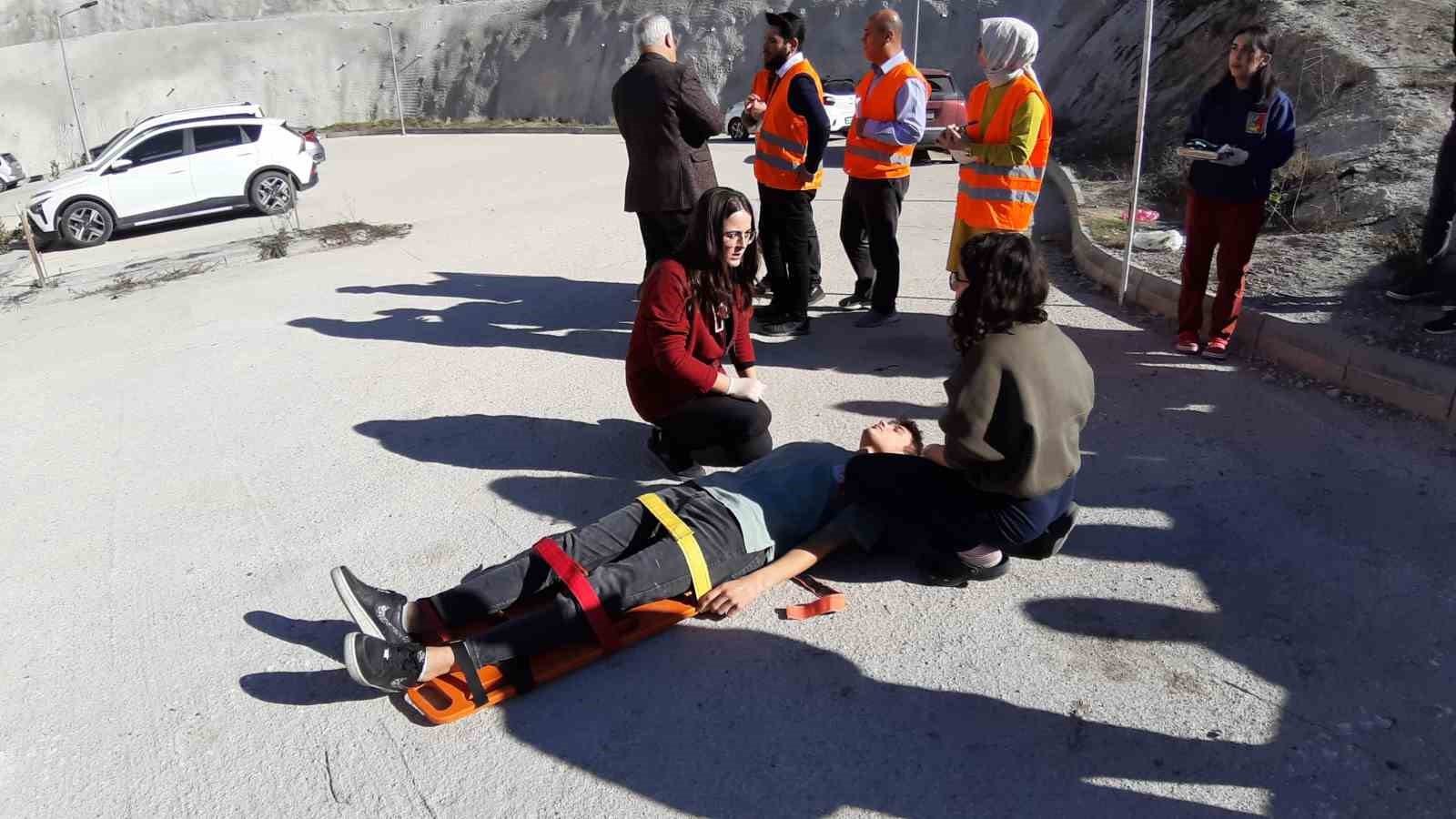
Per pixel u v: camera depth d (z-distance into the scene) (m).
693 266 4.36
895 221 6.45
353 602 3.23
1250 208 5.34
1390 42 10.60
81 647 3.65
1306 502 4.13
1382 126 8.72
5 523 4.65
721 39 32.53
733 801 2.80
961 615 3.57
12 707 3.34
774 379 5.87
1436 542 3.79
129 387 6.47
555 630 3.28
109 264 11.52
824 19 30.30
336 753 3.06
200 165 14.98
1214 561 3.79
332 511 4.56
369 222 12.66
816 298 7.36
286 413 5.80
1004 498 3.41
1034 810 2.73
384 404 5.85
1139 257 7.49
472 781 2.92
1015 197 5.56
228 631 3.70
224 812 2.86
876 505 3.63
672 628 3.57
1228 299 5.58
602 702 3.22
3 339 8.20
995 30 5.33
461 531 4.32
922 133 6.25
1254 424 4.87
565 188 14.18
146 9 43.47
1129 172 11.38
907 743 2.99
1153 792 2.77
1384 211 7.29
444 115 38.91
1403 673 3.15
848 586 3.78
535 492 4.64
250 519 4.54
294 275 9.50
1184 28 15.19
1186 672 3.23
